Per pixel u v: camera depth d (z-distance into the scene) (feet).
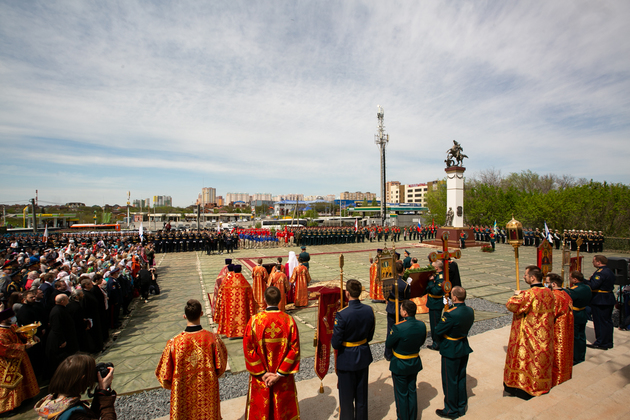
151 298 41.57
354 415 14.21
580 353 21.08
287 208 322.34
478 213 131.95
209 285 48.85
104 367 9.49
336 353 14.20
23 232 149.18
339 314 13.92
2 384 16.56
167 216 263.29
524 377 16.31
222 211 449.48
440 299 23.54
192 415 12.21
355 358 13.67
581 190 104.01
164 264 68.85
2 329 16.62
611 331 23.94
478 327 29.73
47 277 26.12
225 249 96.12
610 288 23.99
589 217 99.30
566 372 17.72
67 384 7.99
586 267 62.75
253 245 103.60
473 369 20.67
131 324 31.73
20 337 17.48
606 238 91.20
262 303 33.47
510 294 42.86
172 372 12.32
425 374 19.92
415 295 22.79
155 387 19.56
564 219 103.86
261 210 437.17
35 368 21.04
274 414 12.80
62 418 7.69
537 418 13.10
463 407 15.14
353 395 14.01
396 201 481.87
